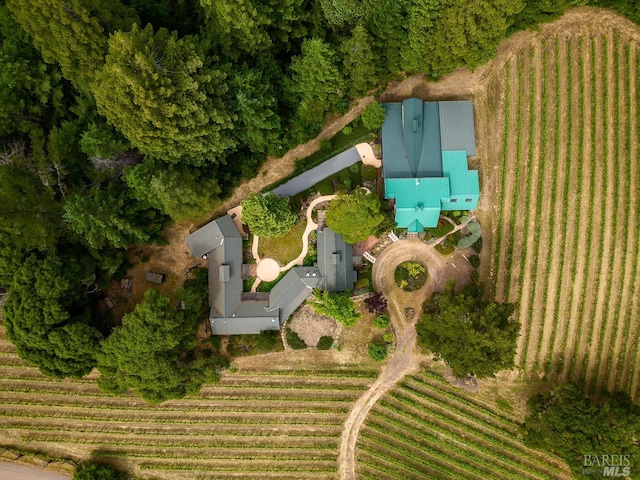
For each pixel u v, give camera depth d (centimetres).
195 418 6588
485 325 5497
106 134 5703
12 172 5503
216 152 5988
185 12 6278
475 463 6450
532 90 6391
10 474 6612
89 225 5506
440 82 6462
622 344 6338
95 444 6588
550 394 6191
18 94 5738
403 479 6450
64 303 5706
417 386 6456
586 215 6341
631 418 5588
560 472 6309
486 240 6412
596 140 6347
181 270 6469
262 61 5925
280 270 6419
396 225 6259
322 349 6438
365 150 6419
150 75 5081
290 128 6369
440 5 5356
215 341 6359
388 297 6438
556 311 6375
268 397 6519
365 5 5531
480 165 6406
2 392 6612
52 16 5059
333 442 6525
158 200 5812
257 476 6581
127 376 5750
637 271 6303
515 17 5941
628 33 6312
